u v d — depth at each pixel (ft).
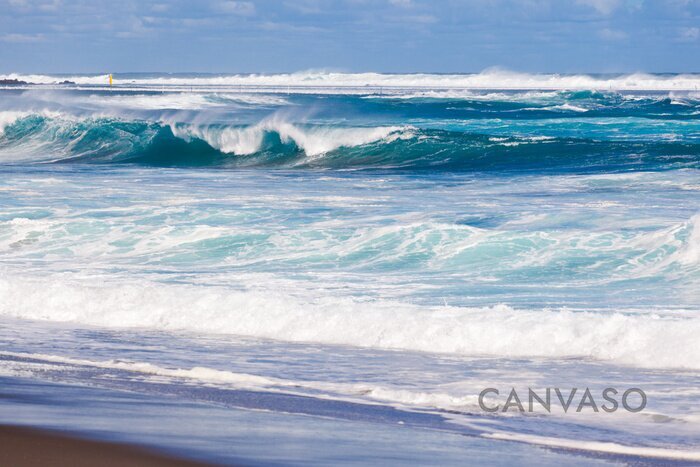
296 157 209.97
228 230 100.78
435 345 60.44
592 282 79.97
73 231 103.65
